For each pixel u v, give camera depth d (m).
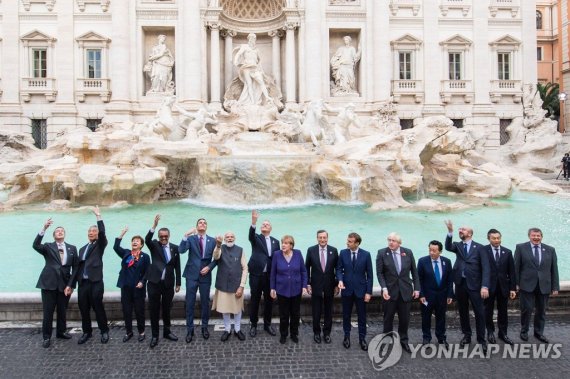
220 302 7.82
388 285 7.59
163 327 8.02
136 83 33.53
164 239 7.89
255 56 33.19
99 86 33.72
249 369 6.91
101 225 7.91
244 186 21.83
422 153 25.02
